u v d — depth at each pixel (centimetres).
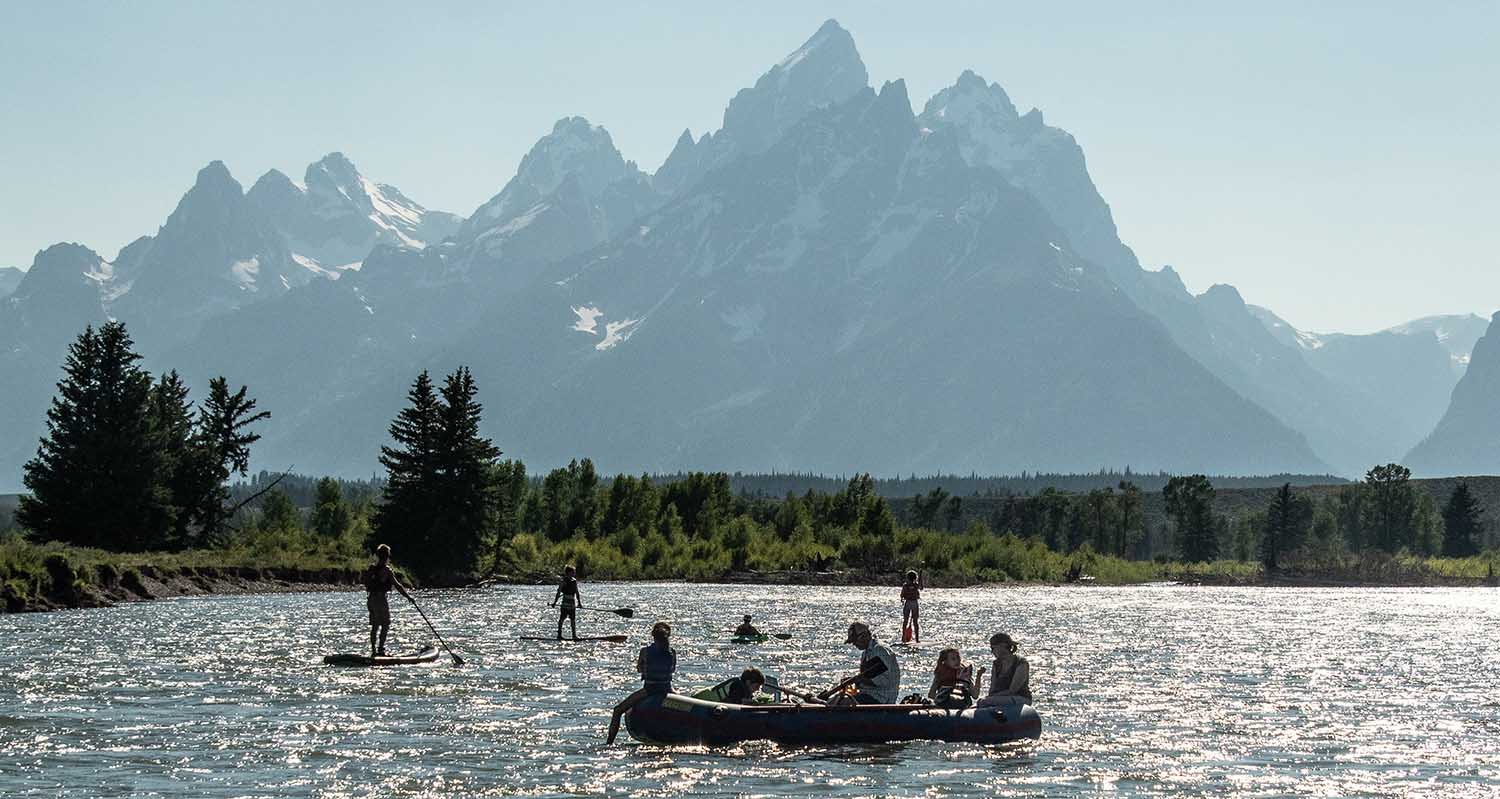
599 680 8044
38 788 4950
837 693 6406
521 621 13175
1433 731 6600
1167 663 9788
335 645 9988
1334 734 6475
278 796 4884
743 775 5347
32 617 12725
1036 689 8062
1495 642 12206
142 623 11975
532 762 5525
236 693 7275
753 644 10769
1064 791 5156
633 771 5384
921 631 12875
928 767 5544
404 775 5244
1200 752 5959
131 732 6047
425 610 14938
